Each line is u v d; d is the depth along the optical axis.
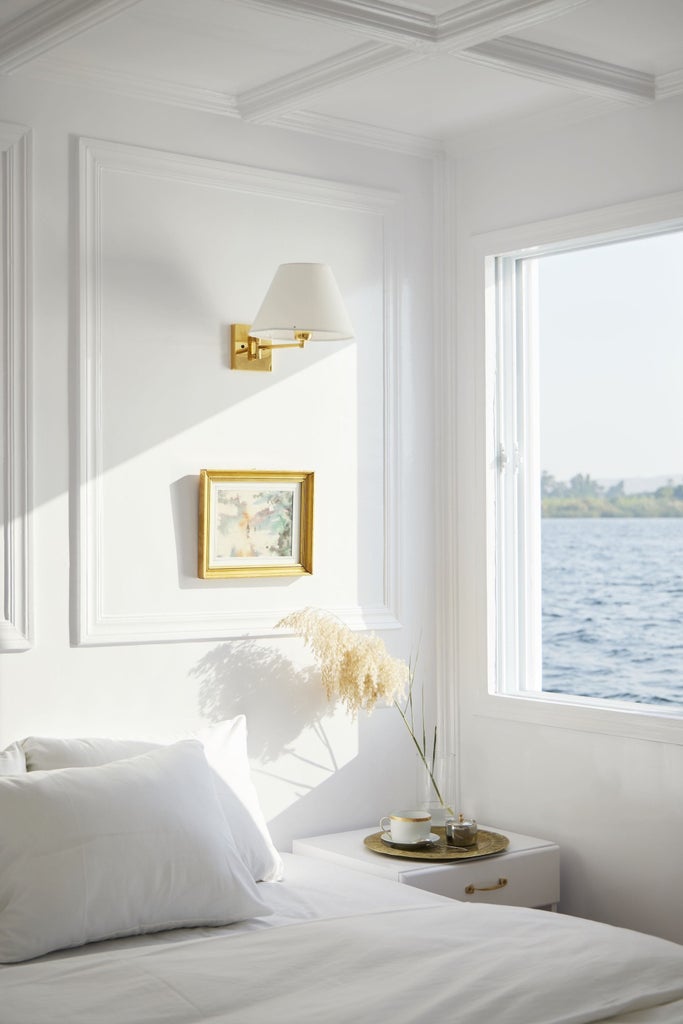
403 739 4.25
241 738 3.65
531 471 4.38
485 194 4.24
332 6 2.97
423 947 2.64
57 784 2.95
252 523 3.88
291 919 3.08
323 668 3.94
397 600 4.24
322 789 4.04
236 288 3.87
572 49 3.39
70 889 2.79
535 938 2.71
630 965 2.52
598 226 3.87
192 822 3.03
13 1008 2.29
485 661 4.23
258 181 3.91
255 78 3.65
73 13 3.02
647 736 3.72
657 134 3.71
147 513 3.67
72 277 3.53
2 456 3.38
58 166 3.51
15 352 3.40
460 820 3.87
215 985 2.41
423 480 4.34
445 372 4.35
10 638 3.37
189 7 3.11
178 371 3.74
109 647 3.58
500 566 4.30
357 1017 2.24
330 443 4.09
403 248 4.29
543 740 4.05
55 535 3.48
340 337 3.80
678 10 3.12
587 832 3.91
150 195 3.69
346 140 4.12
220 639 3.80
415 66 3.57
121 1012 2.27
